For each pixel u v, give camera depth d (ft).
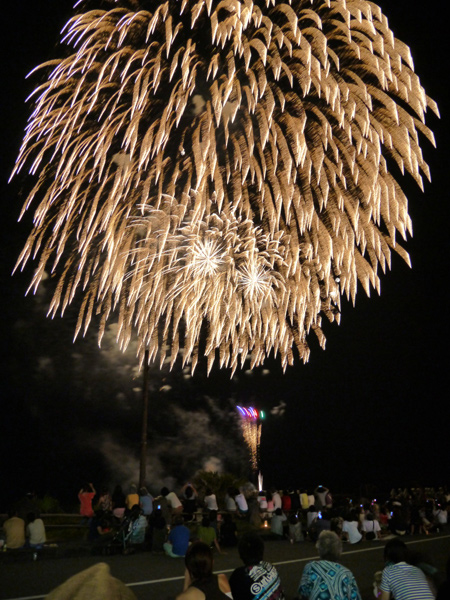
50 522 64.85
